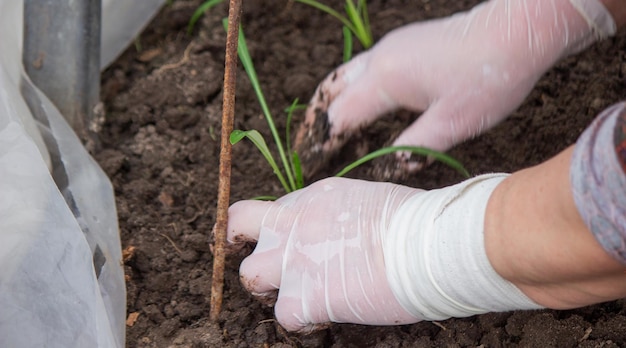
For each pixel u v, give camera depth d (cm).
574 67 94
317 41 100
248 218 80
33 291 76
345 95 86
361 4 100
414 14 102
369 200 78
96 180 85
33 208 78
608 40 95
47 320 76
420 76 84
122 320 80
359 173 90
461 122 83
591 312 81
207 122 94
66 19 88
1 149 79
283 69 98
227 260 84
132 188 89
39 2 87
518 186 68
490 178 73
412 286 74
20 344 75
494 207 69
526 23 82
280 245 78
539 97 93
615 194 61
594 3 81
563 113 92
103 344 75
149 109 94
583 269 66
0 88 81
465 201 72
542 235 66
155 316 82
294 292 77
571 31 82
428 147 84
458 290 72
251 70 86
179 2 102
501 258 69
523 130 92
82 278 77
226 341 81
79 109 90
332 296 76
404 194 78
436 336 81
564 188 64
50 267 77
